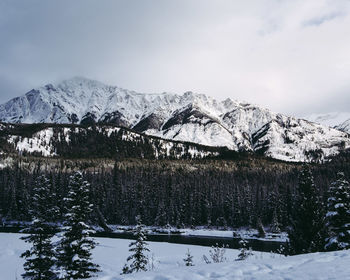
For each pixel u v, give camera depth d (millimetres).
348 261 10961
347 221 22953
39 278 19703
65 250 19547
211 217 114000
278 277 9555
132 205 119312
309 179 23250
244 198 112562
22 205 103000
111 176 155250
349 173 160625
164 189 127938
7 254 36469
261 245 66188
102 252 40688
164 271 11477
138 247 24250
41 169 167750
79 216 20594
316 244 21391
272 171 192125
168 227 104062
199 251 44875
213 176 164375
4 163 174375
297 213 22625
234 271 10797
